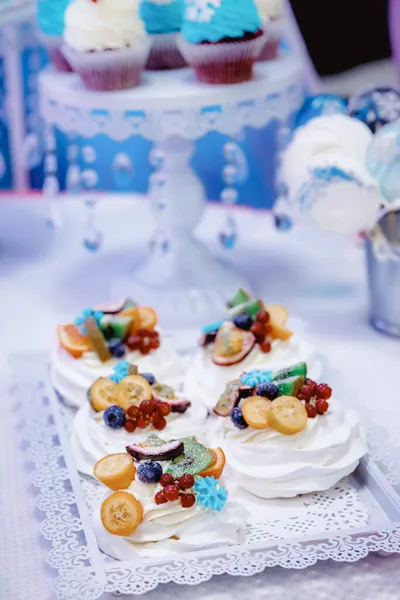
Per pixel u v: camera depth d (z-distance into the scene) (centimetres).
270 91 117
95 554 90
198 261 127
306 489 96
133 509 90
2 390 111
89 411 102
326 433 98
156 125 115
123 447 98
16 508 96
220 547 91
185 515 91
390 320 118
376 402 108
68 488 97
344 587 89
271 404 97
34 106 156
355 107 118
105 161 159
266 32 122
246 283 129
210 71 117
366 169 112
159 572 88
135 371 103
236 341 106
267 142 151
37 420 105
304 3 135
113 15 115
